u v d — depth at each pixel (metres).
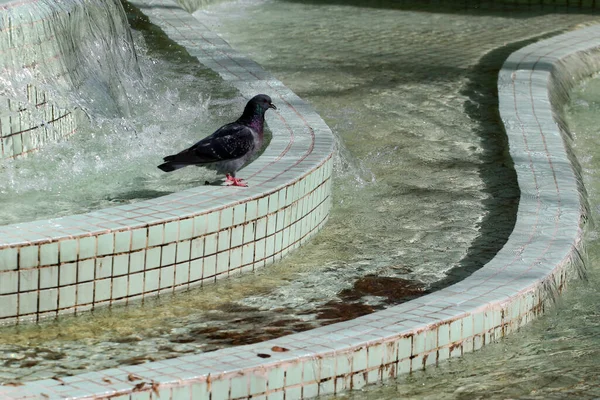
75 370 5.54
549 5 19.55
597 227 8.39
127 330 6.11
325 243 7.89
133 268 6.40
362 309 6.66
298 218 7.64
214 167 7.14
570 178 8.97
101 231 6.18
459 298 6.29
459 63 14.28
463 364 5.95
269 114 9.69
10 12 8.55
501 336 6.32
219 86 11.26
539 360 6.02
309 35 15.94
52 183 8.27
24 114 8.70
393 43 15.56
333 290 6.96
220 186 7.23
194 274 6.77
